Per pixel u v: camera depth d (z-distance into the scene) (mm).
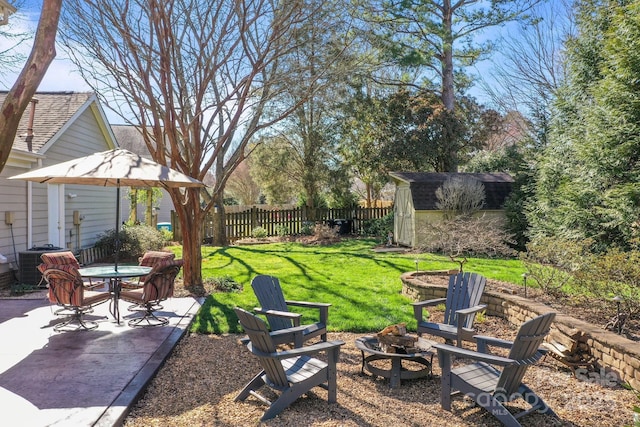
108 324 6457
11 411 3645
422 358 4742
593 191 10523
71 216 12734
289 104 18094
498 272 10047
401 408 3928
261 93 9883
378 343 4914
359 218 21438
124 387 4145
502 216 15008
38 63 3193
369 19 12836
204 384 4418
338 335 6074
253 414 3777
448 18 20109
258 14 7539
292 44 9125
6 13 7965
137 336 5824
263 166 23531
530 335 3502
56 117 11992
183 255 8719
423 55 18594
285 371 4047
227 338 5934
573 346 4641
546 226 12562
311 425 3572
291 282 9453
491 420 3699
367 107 21594
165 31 7230
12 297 8352
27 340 5652
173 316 6859
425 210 14789
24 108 3168
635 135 9531
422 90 22406
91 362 4836
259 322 3621
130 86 7676
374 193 27172
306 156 22188
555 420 3656
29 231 10266
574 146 11391
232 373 4711
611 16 10945
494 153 22594
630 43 9594
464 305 5719
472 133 22672
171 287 6562
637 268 5672
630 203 9227
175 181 6086
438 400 4113
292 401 3783
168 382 4465
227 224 18766
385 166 21734
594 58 12406
